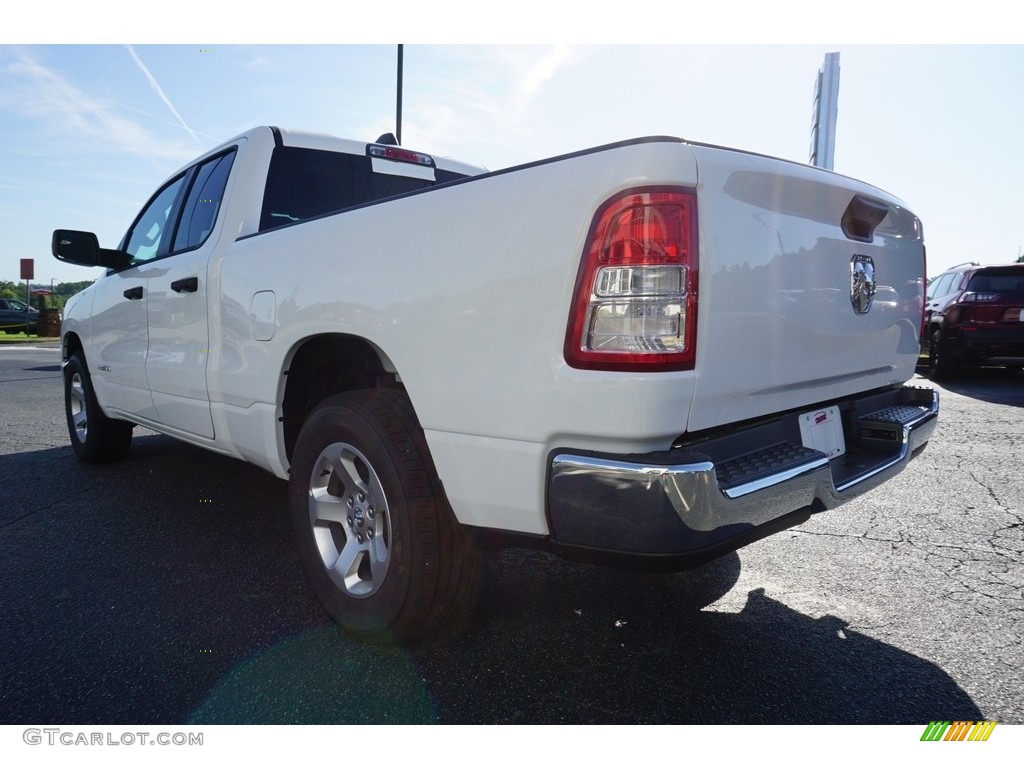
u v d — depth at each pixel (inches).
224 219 130.5
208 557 130.5
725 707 83.2
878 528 146.6
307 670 91.4
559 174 74.2
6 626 104.0
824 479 83.4
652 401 68.2
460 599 91.9
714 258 71.9
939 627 102.8
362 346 109.8
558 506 72.9
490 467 79.2
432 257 84.2
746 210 76.9
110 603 111.5
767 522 77.4
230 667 92.4
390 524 90.0
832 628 102.6
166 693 86.8
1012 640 99.0
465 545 90.1
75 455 214.1
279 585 118.1
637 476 68.0
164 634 101.3
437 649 96.0
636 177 69.3
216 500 165.3
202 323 129.0
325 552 102.0
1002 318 359.9
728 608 108.9
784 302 82.8
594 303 70.2
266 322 109.7
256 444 116.6
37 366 550.3
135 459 207.8
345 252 95.9
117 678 90.2
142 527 146.9
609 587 116.3
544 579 119.5
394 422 90.8
